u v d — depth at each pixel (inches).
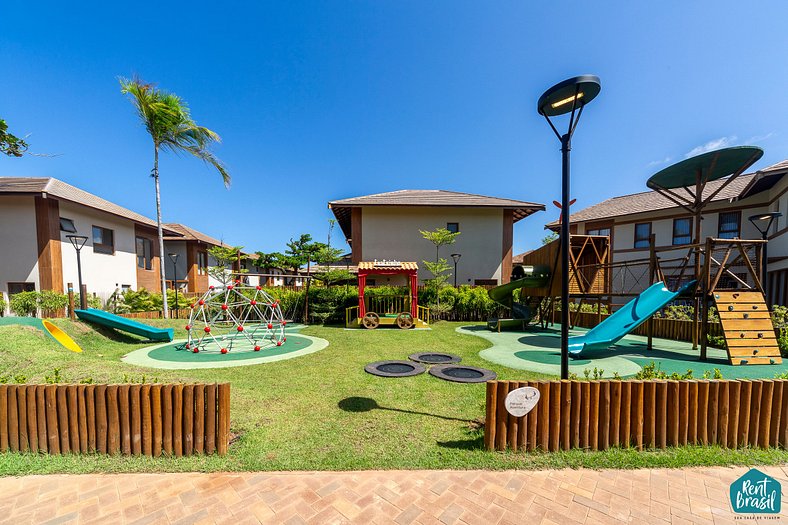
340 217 722.8
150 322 459.2
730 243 281.7
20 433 127.8
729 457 124.0
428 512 96.1
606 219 733.9
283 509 97.2
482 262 664.4
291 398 185.5
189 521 92.4
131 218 628.7
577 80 132.0
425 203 642.8
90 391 127.4
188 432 125.6
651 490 106.7
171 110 499.8
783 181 463.8
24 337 237.5
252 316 563.8
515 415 125.6
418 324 484.1
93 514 94.9
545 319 531.5
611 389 129.9
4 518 92.7
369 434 142.3
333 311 540.4
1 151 313.9
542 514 95.3
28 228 485.7
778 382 134.1
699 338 346.3
